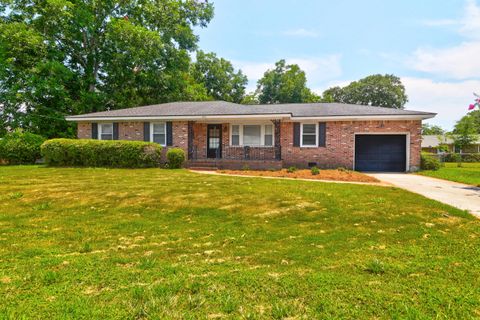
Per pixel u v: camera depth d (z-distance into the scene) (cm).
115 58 2331
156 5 2488
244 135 1641
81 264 320
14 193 734
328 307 231
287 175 1175
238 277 287
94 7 2314
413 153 1448
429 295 250
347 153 1496
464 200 673
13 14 2136
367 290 260
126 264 323
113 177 1045
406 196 708
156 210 587
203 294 253
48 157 1484
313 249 371
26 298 243
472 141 2894
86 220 518
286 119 1508
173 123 1595
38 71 1994
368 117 1432
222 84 4078
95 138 1717
